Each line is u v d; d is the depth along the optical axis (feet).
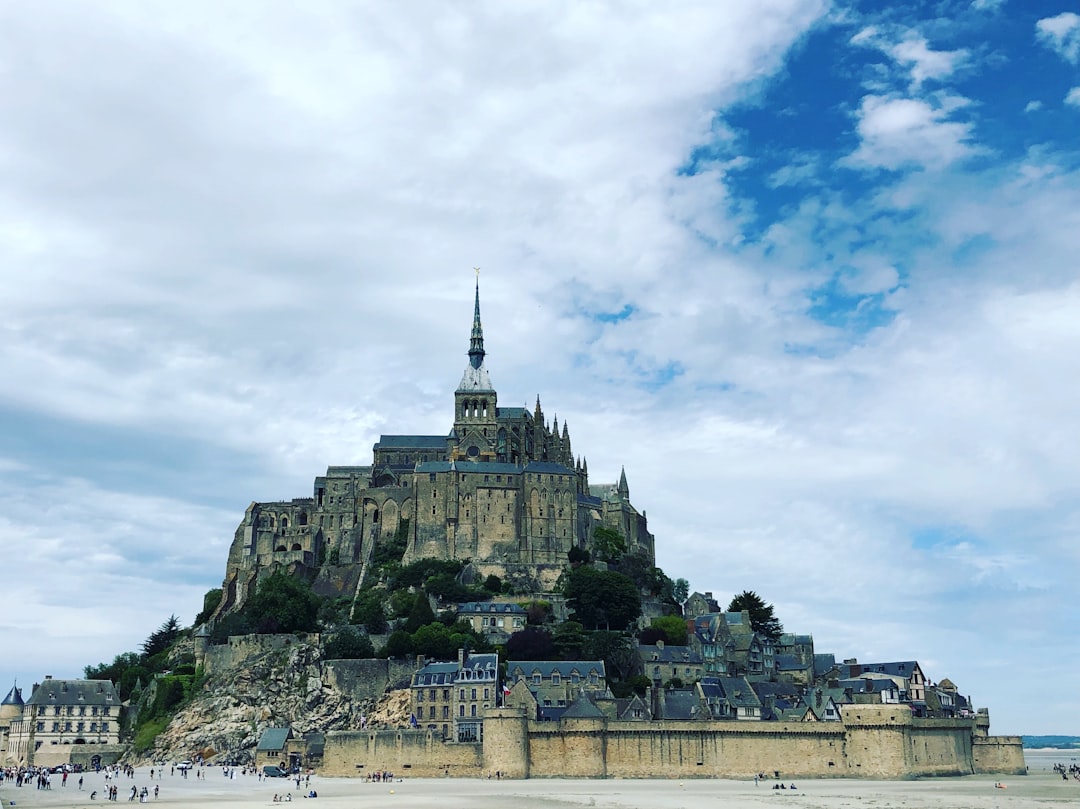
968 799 602.85
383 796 611.47
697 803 570.46
